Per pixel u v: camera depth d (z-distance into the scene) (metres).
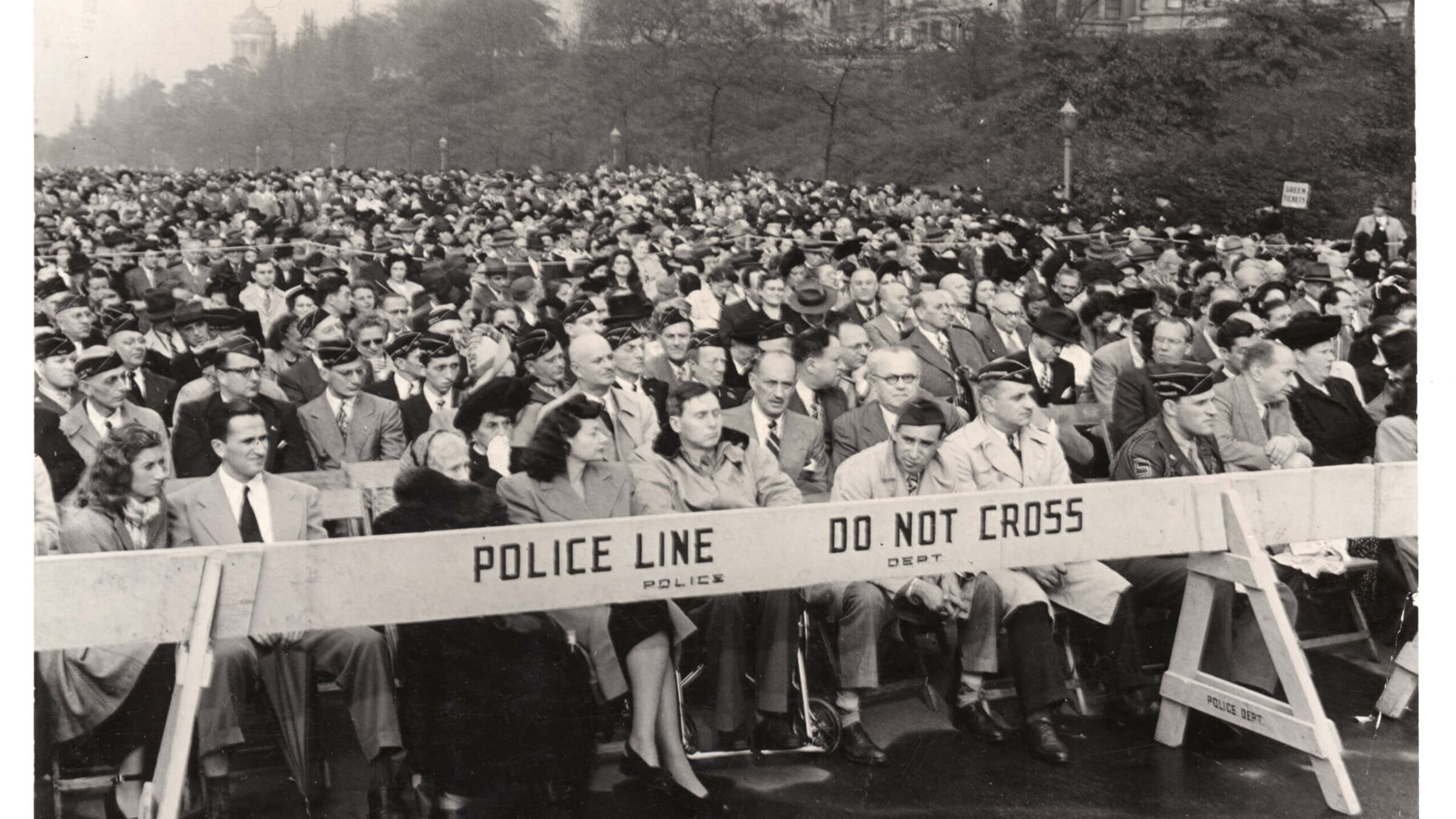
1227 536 4.86
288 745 4.24
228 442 4.46
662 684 4.49
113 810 4.26
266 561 3.87
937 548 4.56
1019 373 5.29
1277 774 4.90
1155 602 5.28
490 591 4.10
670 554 4.26
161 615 3.80
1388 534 5.14
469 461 4.82
